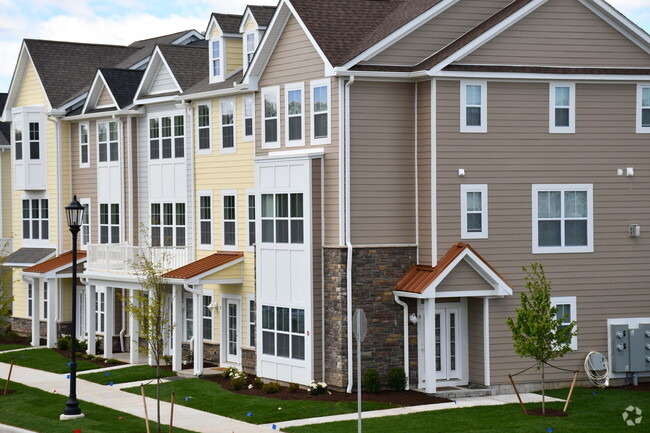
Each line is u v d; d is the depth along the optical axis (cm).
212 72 3906
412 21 3128
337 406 2869
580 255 3228
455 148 3084
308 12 3209
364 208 3088
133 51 5038
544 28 3191
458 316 3144
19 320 4875
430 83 3073
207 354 3809
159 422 2597
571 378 3203
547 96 3192
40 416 2891
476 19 3234
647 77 3272
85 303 4528
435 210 3062
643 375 3297
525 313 2748
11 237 5031
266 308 3306
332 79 3088
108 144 4334
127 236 4225
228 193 3741
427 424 2627
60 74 4712
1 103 5634
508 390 3108
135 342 3806
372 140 3097
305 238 3133
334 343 3091
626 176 3281
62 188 4578
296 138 3259
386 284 3097
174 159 4016
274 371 3275
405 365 3095
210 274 3541
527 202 3169
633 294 3281
